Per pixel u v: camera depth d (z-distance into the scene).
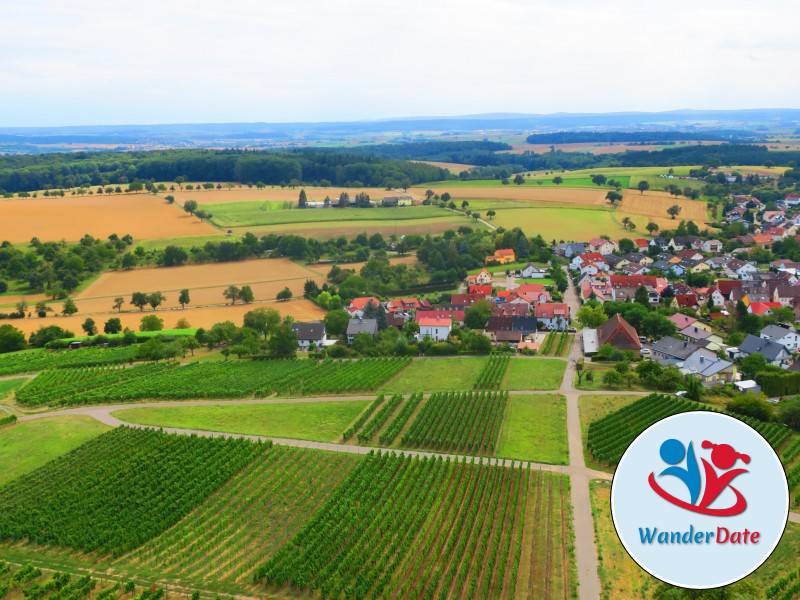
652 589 76.25
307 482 107.31
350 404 143.88
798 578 77.69
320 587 80.31
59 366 174.12
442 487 103.12
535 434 123.12
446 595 77.25
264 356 183.25
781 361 156.75
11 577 84.94
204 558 88.06
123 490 106.88
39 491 107.81
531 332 189.25
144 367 173.12
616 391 144.25
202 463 114.69
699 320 199.00
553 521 92.06
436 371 164.75
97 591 82.12
